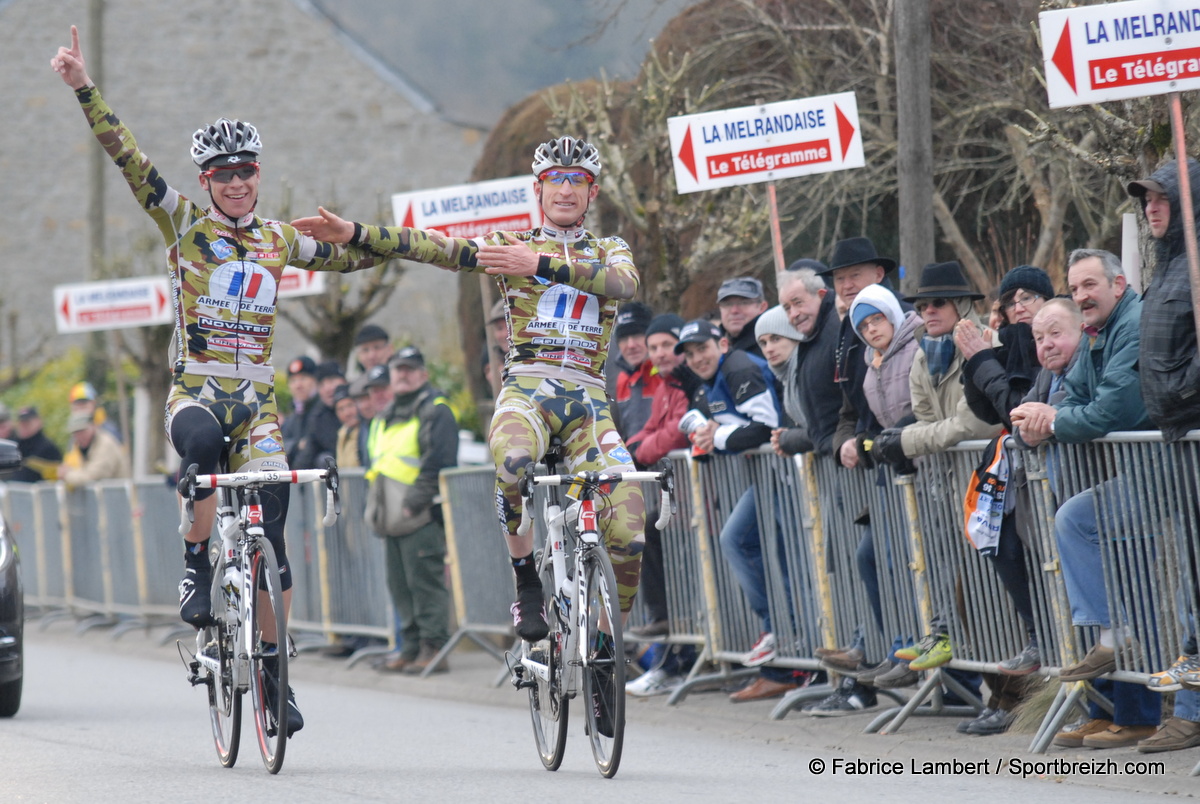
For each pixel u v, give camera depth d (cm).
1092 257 1477
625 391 2330
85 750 1717
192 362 1496
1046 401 1577
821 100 2130
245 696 1689
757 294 2114
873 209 3019
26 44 6944
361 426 2767
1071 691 1527
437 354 6406
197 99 7006
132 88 6925
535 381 1509
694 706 2033
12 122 6912
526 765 1602
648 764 1590
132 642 3278
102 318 3650
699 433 1995
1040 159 2689
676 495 2114
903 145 2212
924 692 1738
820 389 1852
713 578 2056
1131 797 1329
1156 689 1398
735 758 1631
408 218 2498
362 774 1513
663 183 2825
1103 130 1894
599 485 1448
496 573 2444
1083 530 1491
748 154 2133
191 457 1454
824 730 1784
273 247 1509
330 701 2309
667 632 2144
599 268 1477
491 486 2434
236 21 7075
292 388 2947
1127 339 1447
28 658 3050
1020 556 1594
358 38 7256
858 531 1834
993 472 1588
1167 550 1413
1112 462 1470
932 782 1441
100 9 5322
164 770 1545
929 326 1703
